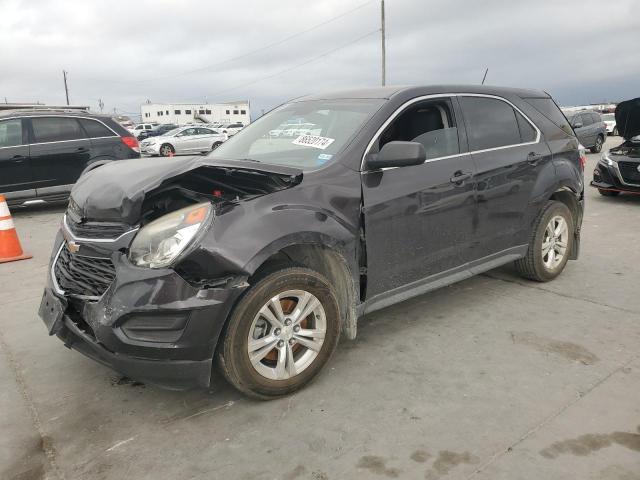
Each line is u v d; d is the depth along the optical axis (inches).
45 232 309.3
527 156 169.5
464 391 117.6
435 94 150.2
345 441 101.1
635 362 128.9
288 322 114.7
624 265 211.0
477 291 181.6
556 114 189.6
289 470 93.6
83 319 111.0
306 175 120.6
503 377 123.3
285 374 115.9
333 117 143.3
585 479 88.8
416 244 139.4
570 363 129.2
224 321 105.0
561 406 110.4
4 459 99.3
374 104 140.9
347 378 124.9
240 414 111.5
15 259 243.3
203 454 98.9
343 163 126.2
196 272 102.0
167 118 3289.9
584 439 99.3
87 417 112.4
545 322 154.6
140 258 103.5
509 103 172.1
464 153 152.9
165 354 101.5
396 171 134.6
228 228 104.9
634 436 99.9
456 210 147.9
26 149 352.2
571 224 191.8
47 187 362.0
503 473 90.7
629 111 356.2
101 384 126.3
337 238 119.5
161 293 100.0
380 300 135.9
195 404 116.1
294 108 160.9
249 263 104.5
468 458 95.0
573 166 187.2
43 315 122.0
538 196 173.6
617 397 113.3
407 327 152.9
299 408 113.0
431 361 132.1
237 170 118.9
